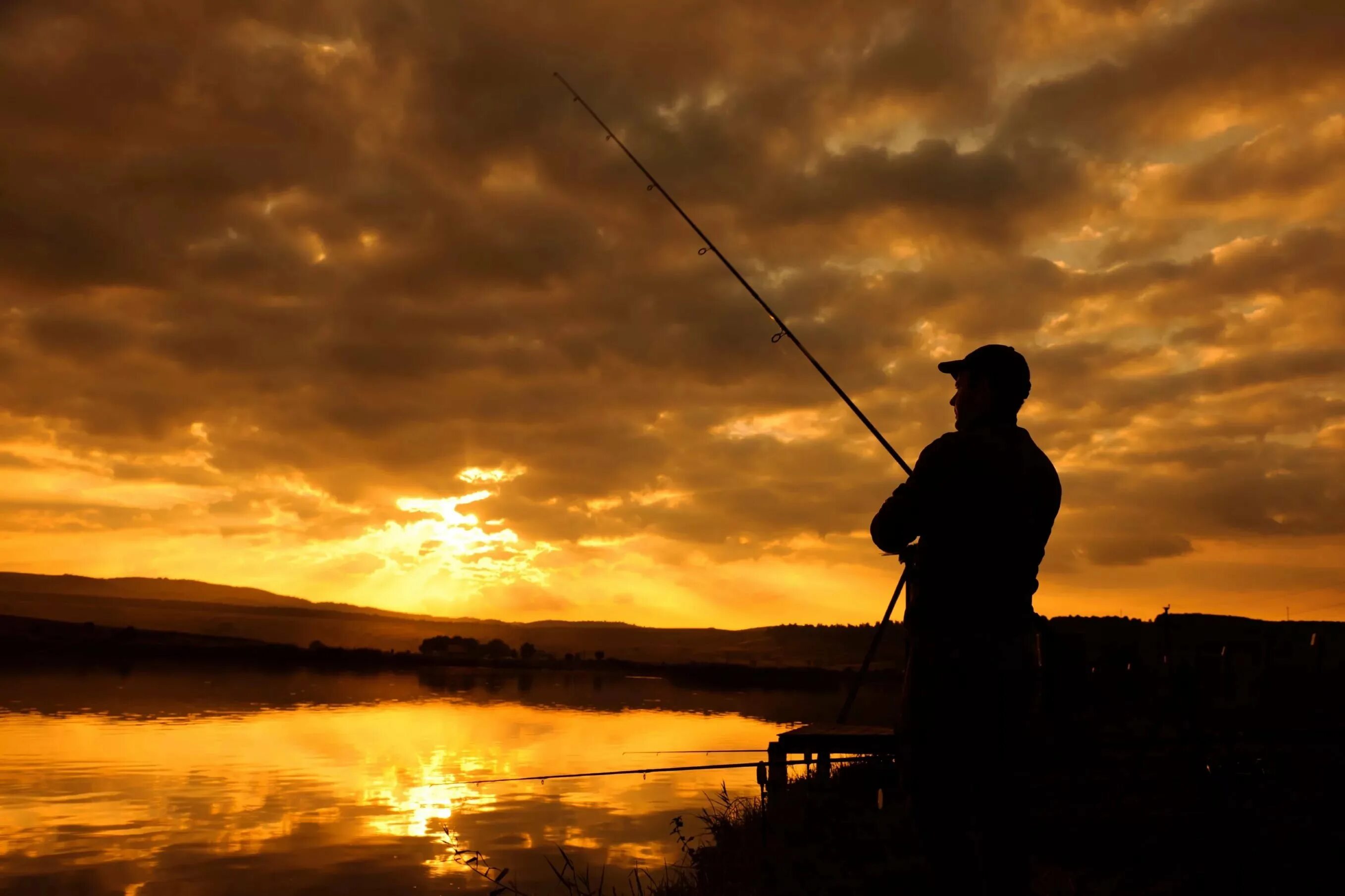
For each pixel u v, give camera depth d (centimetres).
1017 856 277
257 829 1145
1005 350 312
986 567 285
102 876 945
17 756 1684
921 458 303
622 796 1330
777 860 575
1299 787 493
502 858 967
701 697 3884
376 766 1642
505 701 3359
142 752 1753
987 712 279
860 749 707
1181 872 409
